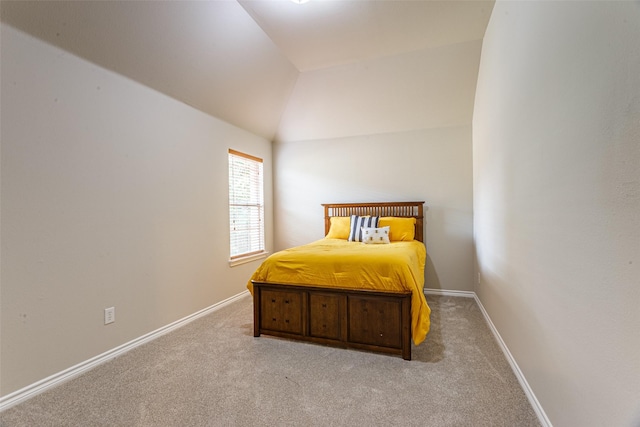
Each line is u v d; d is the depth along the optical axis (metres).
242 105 3.57
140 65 2.38
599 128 1.01
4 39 1.67
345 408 1.64
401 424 1.51
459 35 2.92
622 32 0.88
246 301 3.67
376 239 3.53
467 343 2.43
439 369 2.03
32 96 1.79
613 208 0.94
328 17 2.63
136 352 2.32
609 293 0.96
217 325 2.89
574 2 1.18
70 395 1.78
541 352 1.52
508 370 2.01
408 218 3.87
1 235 1.67
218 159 3.44
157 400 1.72
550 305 1.41
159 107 2.67
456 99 3.63
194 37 2.49
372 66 3.46
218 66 2.88
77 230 2.03
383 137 4.23
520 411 1.59
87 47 2.03
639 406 0.82
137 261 2.45
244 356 2.25
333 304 2.38
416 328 2.17
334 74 3.63
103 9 1.93
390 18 2.64
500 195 2.34
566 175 1.25
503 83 2.23
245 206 4.02
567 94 1.24
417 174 4.08
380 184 4.23
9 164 1.69
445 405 1.65
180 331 2.74
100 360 2.15
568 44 1.23
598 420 1.02
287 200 4.67
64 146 1.95
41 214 1.83
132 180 2.42
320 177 4.52
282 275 2.55
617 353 0.92
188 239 2.99
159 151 2.67
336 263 2.41
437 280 3.99
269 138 4.58
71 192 1.99
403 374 1.98
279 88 3.75
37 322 1.81
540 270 1.53
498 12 2.36
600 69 1.00
